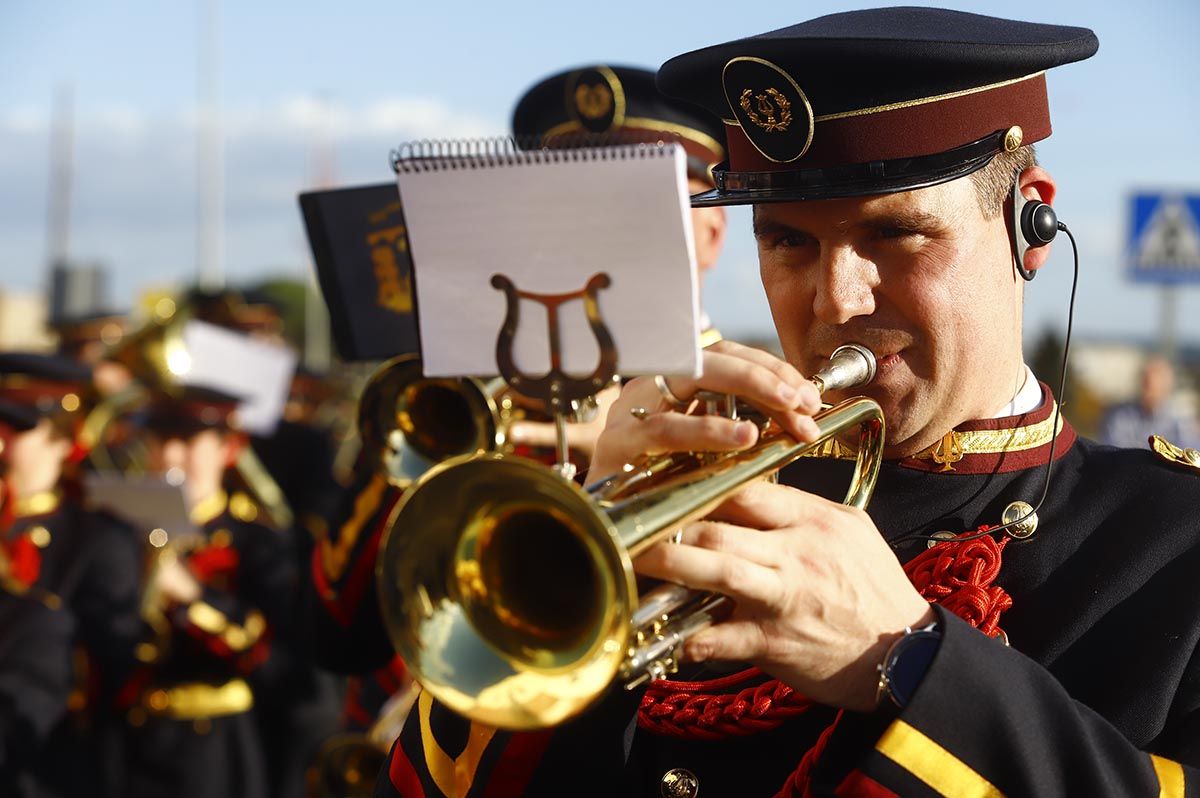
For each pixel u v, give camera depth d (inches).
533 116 141.6
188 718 211.8
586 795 73.3
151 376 221.3
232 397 224.8
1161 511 76.8
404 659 60.3
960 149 74.0
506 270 59.0
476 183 58.3
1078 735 64.1
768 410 64.9
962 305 74.5
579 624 59.9
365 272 128.6
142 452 253.4
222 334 229.3
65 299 399.5
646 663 61.8
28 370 209.2
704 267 129.7
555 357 59.1
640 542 59.7
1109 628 73.9
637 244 57.2
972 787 62.7
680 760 76.0
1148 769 65.0
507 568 61.8
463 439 123.7
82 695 203.5
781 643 63.7
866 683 64.4
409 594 60.8
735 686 76.1
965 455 79.8
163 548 209.5
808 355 77.1
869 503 80.6
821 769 66.8
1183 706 71.4
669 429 63.2
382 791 81.8
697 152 133.9
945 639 64.2
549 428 116.3
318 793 158.7
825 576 63.5
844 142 73.4
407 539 60.6
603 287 58.1
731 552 62.0
